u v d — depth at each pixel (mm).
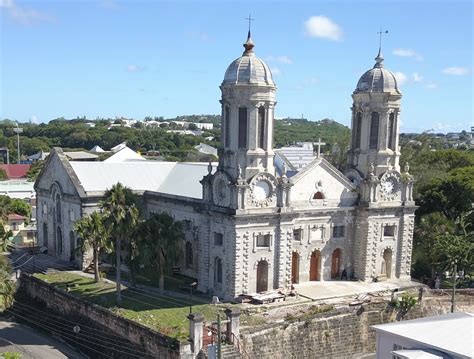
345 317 59094
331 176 69750
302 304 60500
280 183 63594
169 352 49219
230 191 61344
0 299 71062
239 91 61312
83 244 69250
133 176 84438
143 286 68188
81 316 62625
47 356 58469
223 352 48562
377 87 70438
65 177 81438
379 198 71250
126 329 55000
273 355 53812
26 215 121125
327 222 69938
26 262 82250
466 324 45438
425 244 76688
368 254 70875
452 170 99812
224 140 63531
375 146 72062
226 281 62375
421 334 44750
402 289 67938
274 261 64000
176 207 75062
